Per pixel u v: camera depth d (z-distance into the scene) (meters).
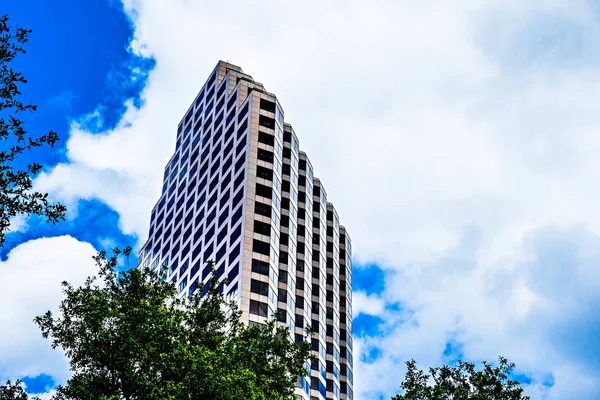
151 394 41.56
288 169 145.25
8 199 31.20
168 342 43.81
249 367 47.25
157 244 176.00
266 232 130.88
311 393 129.12
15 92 31.55
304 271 139.38
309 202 152.12
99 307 43.44
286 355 51.59
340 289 161.75
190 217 159.50
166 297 47.47
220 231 140.00
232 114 155.75
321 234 153.88
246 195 133.62
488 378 52.44
